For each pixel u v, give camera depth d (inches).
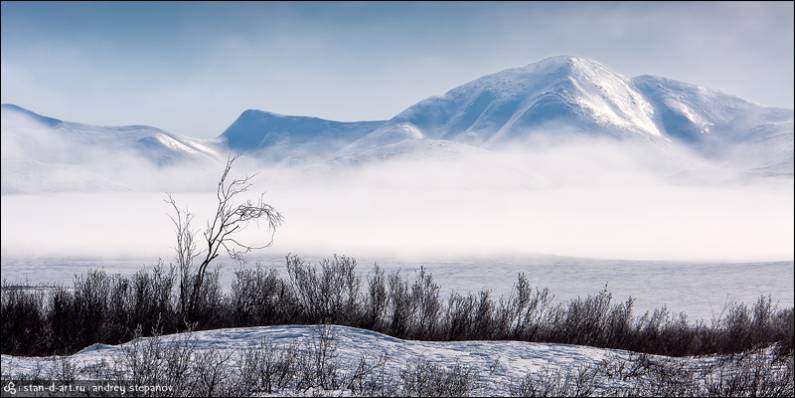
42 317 692.1
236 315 759.1
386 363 453.4
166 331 705.0
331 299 756.0
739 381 413.7
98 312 707.4
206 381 366.6
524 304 778.8
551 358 518.6
